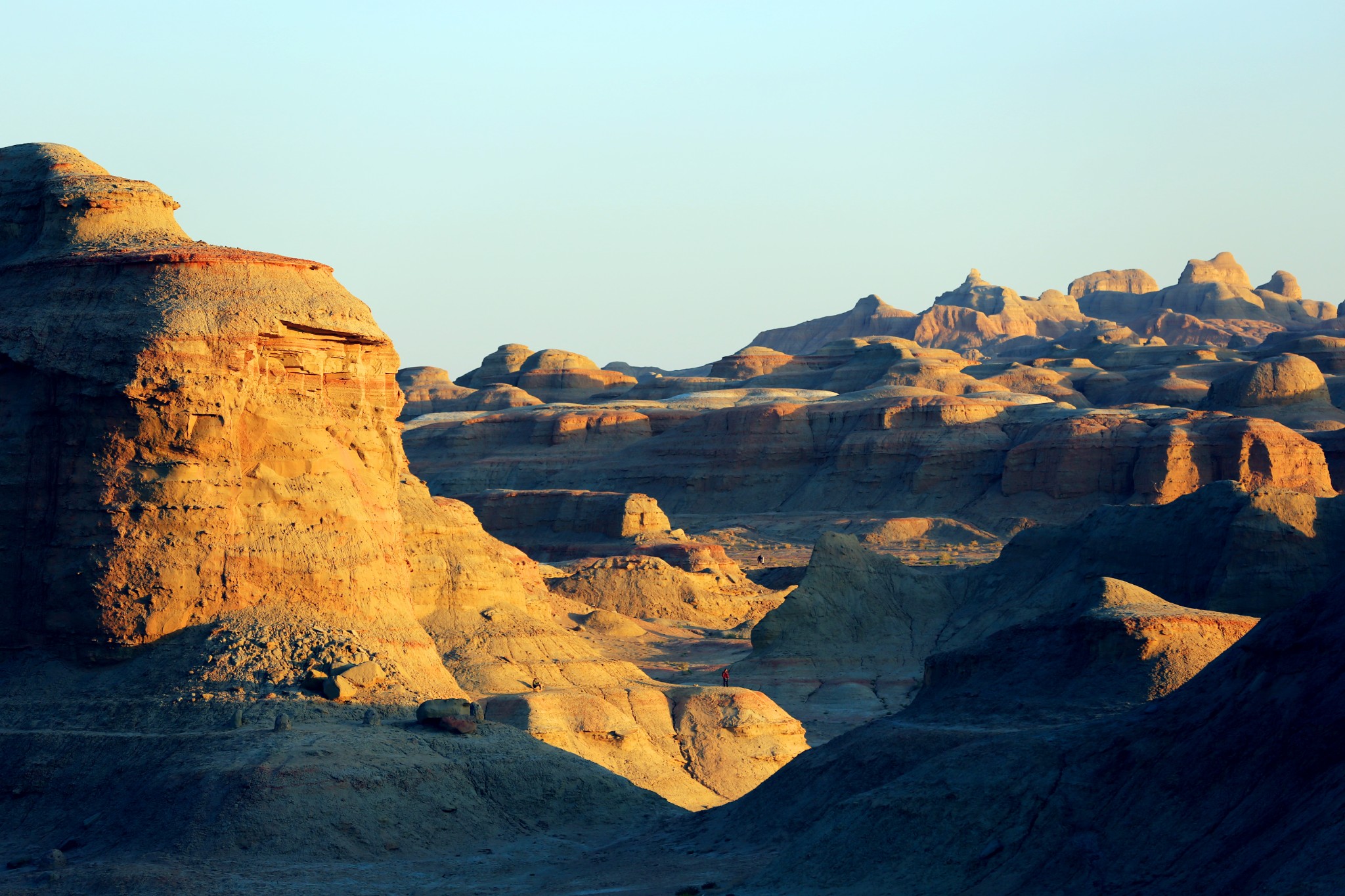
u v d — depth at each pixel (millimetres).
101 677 49875
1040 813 33594
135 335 51375
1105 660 49469
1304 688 31047
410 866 42438
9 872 40906
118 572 50125
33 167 59281
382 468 59188
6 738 47688
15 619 51438
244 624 50844
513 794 48594
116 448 50906
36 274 54625
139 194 58344
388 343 60625
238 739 46156
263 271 55531
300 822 43062
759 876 36969
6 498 52000
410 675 53344
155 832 42875
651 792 53562
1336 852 25297
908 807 35844
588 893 38281
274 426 53594
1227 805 30234
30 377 52562
